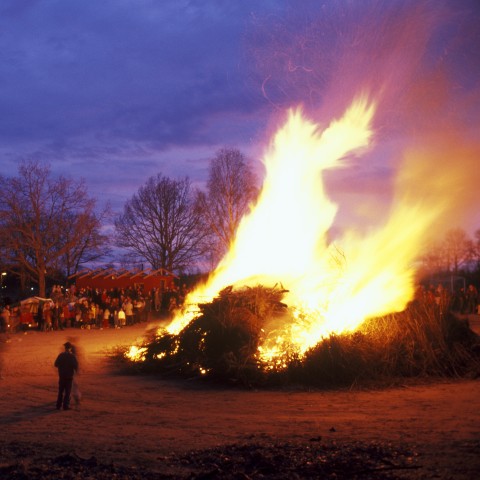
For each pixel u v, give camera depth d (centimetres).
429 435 877
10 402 1321
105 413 1186
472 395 1257
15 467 779
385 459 735
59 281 6850
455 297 3800
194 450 855
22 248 5141
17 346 2566
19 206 4966
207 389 1465
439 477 662
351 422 1015
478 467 690
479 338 1686
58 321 3531
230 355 1552
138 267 6506
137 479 725
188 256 6431
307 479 686
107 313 3641
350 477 683
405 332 1581
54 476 743
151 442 920
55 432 1016
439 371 1516
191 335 1714
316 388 1411
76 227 5234
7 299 3462
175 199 6481
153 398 1352
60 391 1238
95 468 774
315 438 873
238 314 1659
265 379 1462
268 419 1081
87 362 1981
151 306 4209
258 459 762
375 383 1421
